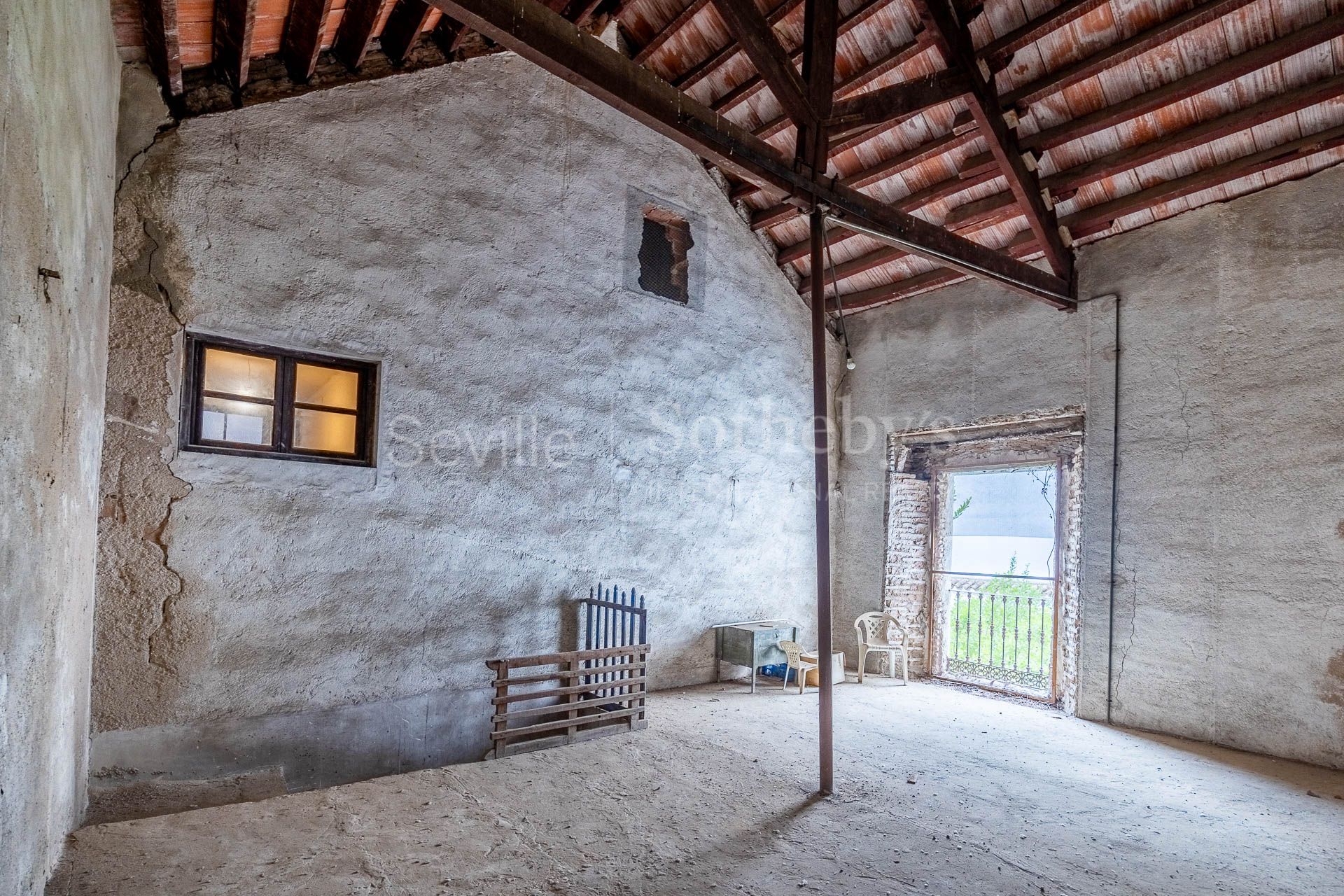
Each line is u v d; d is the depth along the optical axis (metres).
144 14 3.39
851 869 3.03
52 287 2.21
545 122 5.51
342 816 3.34
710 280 6.58
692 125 3.51
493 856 3.02
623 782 3.90
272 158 4.28
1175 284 5.35
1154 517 5.35
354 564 4.48
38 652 2.21
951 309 6.77
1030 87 4.88
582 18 5.15
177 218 3.96
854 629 7.27
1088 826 3.55
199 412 4.07
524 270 5.33
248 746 4.09
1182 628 5.15
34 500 2.07
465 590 4.94
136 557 3.79
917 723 5.27
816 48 4.13
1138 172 5.27
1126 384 5.57
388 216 4.70
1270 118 4.46
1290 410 4.76
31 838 2.21
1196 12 4.19
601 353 5.75
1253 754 4.75
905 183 6.08
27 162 1.89
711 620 6.43
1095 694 5.54
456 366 4.95
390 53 4.77
